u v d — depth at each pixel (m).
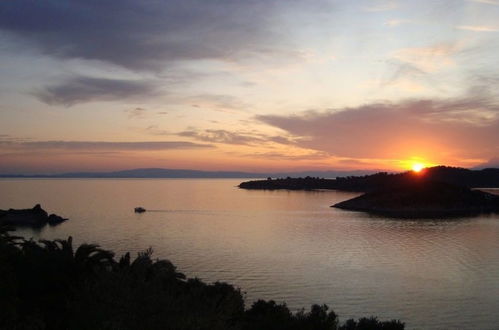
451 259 114.56
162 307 18.89
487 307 71.62
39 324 21.72
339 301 74.50
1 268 27.44
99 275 22.31
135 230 171.75
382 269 101.56
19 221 185.62
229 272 96.75
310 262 109.44
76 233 160.88
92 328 19.23
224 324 19.75
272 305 42.41
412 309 70.31
